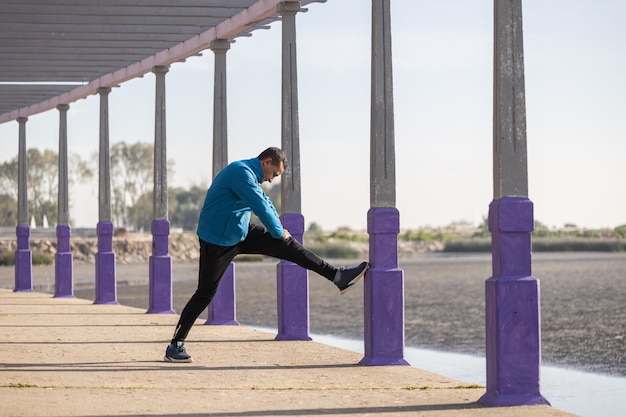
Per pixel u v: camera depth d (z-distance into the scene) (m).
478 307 22.83
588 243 102.56
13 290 23.64
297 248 9.51
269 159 9.28
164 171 16.45
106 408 7.02
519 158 7.73
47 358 9.95
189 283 37.22
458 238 134.12
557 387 10.07
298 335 11.99
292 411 7.12
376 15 9.98
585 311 20.75
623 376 10.79
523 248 7.70
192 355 10.44
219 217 9.21
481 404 7.53
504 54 7.77
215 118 14.33
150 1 13.03
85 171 110.56
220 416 6.88
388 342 9.80
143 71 16.92
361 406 7.38
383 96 9.98
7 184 97.06
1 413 6.71
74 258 67.31
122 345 11.27
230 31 13.78
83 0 12.80
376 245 9.88
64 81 18.47
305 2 12.44
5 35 14.38
